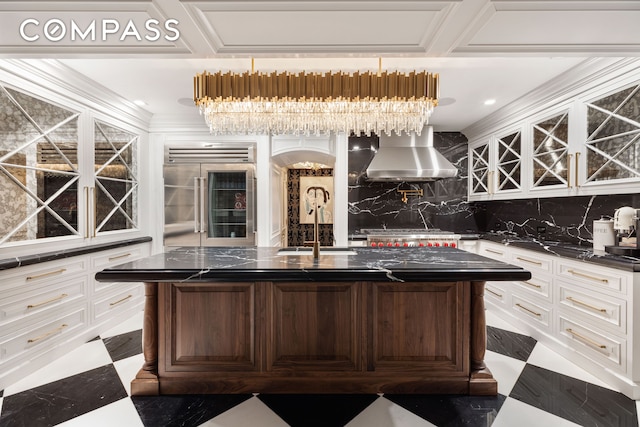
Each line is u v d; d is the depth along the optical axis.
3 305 2.02
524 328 2.87
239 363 1.97
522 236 3.61
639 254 2.07
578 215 2.88
